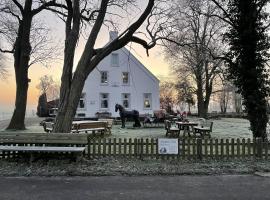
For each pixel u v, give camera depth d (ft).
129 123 125.90
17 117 90.38
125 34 49.39
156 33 54.29
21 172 34.99
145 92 150.20
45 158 40.50
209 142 42.73
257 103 50.80
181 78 190.39
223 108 260.83
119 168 36.63
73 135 39.99
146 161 40.04
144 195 26.81
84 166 37.37
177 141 41.14
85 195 26.78
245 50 50.80
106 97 147.43
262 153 41.63
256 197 26.13
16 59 91.91
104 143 41.60
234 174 34.94
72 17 48.73
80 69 45.98
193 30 128.88
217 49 124.26
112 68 147.95
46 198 25.88
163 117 112.88
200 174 34.94
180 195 26.81
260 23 50.75
